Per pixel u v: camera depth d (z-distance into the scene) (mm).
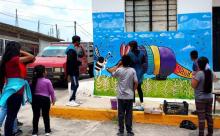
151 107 10250
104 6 11773
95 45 11914
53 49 17328
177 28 11375
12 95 7105
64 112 9969
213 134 8516
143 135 8305
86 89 12453
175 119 9305
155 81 11516
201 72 7656
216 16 13102
